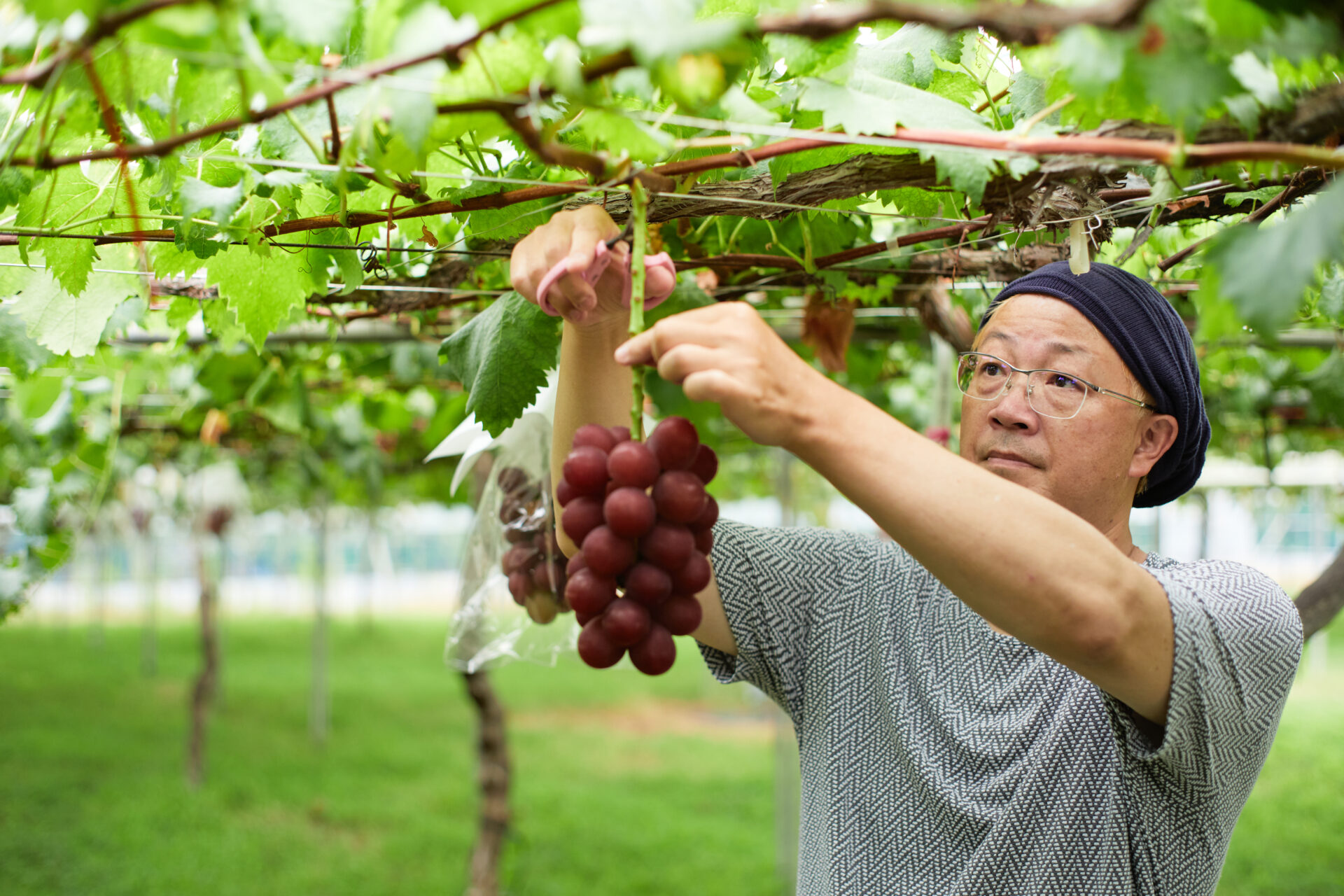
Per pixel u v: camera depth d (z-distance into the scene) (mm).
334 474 7504
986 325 1616
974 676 1553
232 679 15312
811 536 1830
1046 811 1431
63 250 1575
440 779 9602
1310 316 2070
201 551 9289
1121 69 921
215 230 1507
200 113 1283
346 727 11820
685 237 1929
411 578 37625
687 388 959
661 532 1051
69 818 8125
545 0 894
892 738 1595
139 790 8914
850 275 2234
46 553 2949
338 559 32469
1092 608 1008
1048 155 1135
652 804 8742
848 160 1339
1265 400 4820
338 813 8445
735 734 11914
